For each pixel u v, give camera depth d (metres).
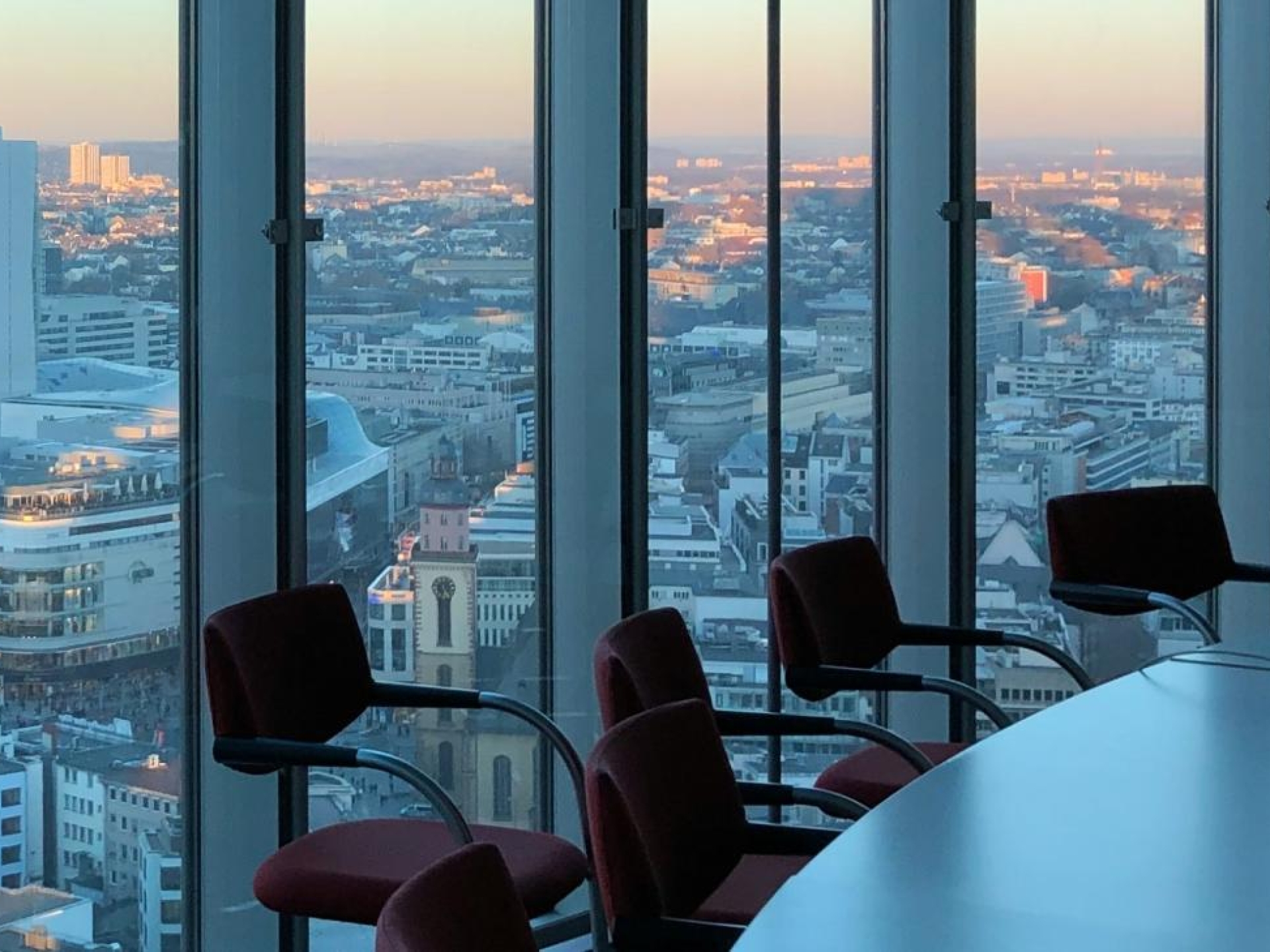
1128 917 1.77
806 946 1.69
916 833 2.05
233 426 3.72
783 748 4.91
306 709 3.11
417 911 1.62
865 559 3.78
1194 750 2.40
